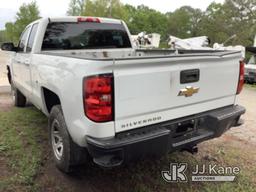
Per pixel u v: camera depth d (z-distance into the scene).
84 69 2.53
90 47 4.57
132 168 3.57
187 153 4.07
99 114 2.46
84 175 3.36
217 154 4.09
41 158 3.65
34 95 4.19
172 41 15.46
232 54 3.36
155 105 2.74
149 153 2.70
